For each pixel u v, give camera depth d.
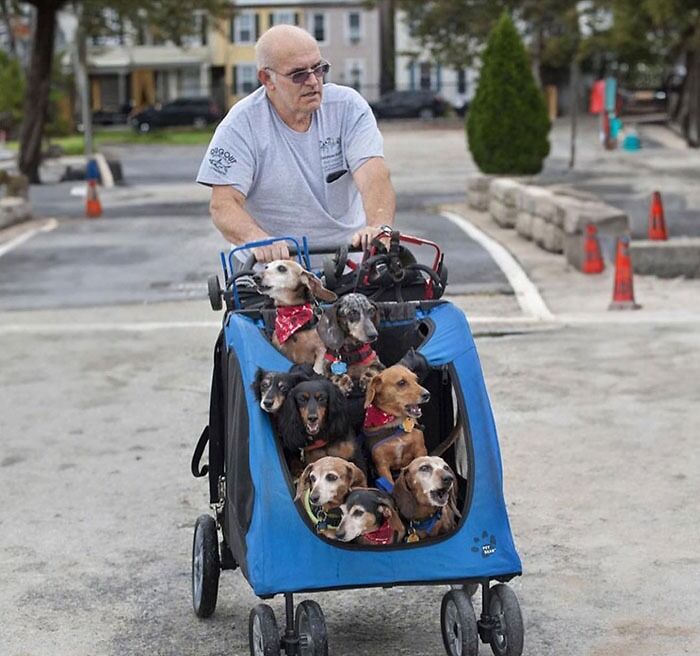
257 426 4.88
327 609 6.15
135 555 7.06
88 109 44.25
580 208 17.31
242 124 5.89
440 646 5.65
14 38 64.19
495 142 26.12
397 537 4.80
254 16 81.25
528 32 61.31
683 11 33.81
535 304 14.31
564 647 5.59
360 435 5.04
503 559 4.84
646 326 12.95
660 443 8.85
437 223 23.16
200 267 18.41
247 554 4.80
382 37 79.94
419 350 5.14
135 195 32.47
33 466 8.86
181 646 5.79
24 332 13.75
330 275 5.40
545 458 8.55
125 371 11.73
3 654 5.75
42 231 24.12
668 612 5.98
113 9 38.97
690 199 25.98
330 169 6.04
